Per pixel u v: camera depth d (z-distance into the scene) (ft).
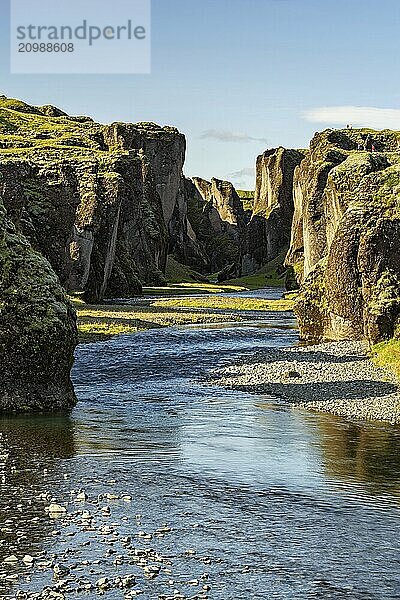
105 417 125.29
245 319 352.08
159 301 463.01
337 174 311.27
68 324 135.64
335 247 250.57
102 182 473.26
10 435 109.91
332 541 68.69
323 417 126.72
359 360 202.39
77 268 431.43
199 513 75.77
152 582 58.90
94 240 445.78
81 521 72.18
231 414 128.88
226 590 57.93
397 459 98.58
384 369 184.55
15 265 136.98
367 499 81.51
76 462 94.63
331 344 239.50
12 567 61.11
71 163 484.33
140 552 64.85
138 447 103.55
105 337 260.42
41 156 504.02
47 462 94.43
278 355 214.07
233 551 65.77
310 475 90.74
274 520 74.13
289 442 107.86
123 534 69.05
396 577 61.05
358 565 63.31
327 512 76.84
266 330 297.12
